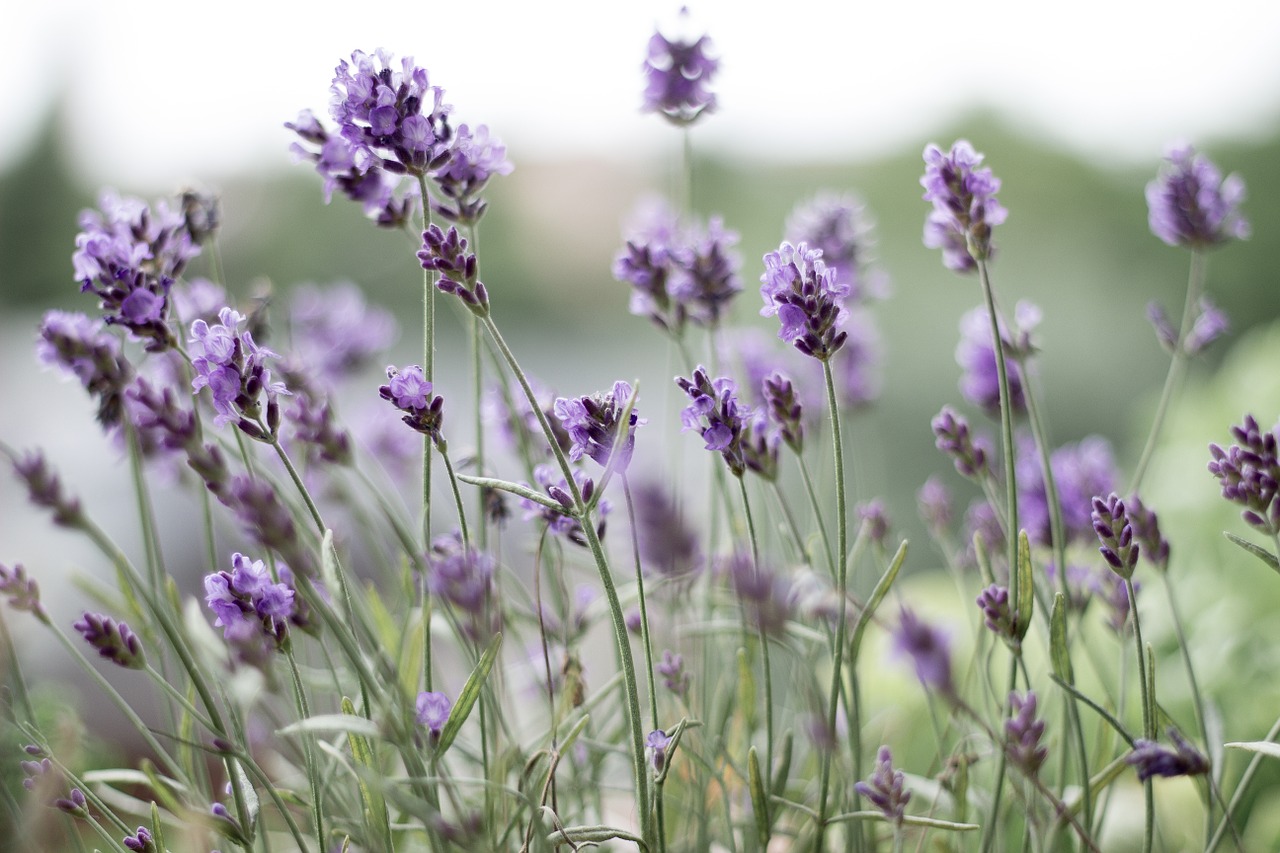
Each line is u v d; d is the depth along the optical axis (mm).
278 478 842
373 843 702
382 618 720
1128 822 839
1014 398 806
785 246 694
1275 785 879
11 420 1896
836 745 697
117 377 729
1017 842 842
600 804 769
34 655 1158
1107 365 2574
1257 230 3029
